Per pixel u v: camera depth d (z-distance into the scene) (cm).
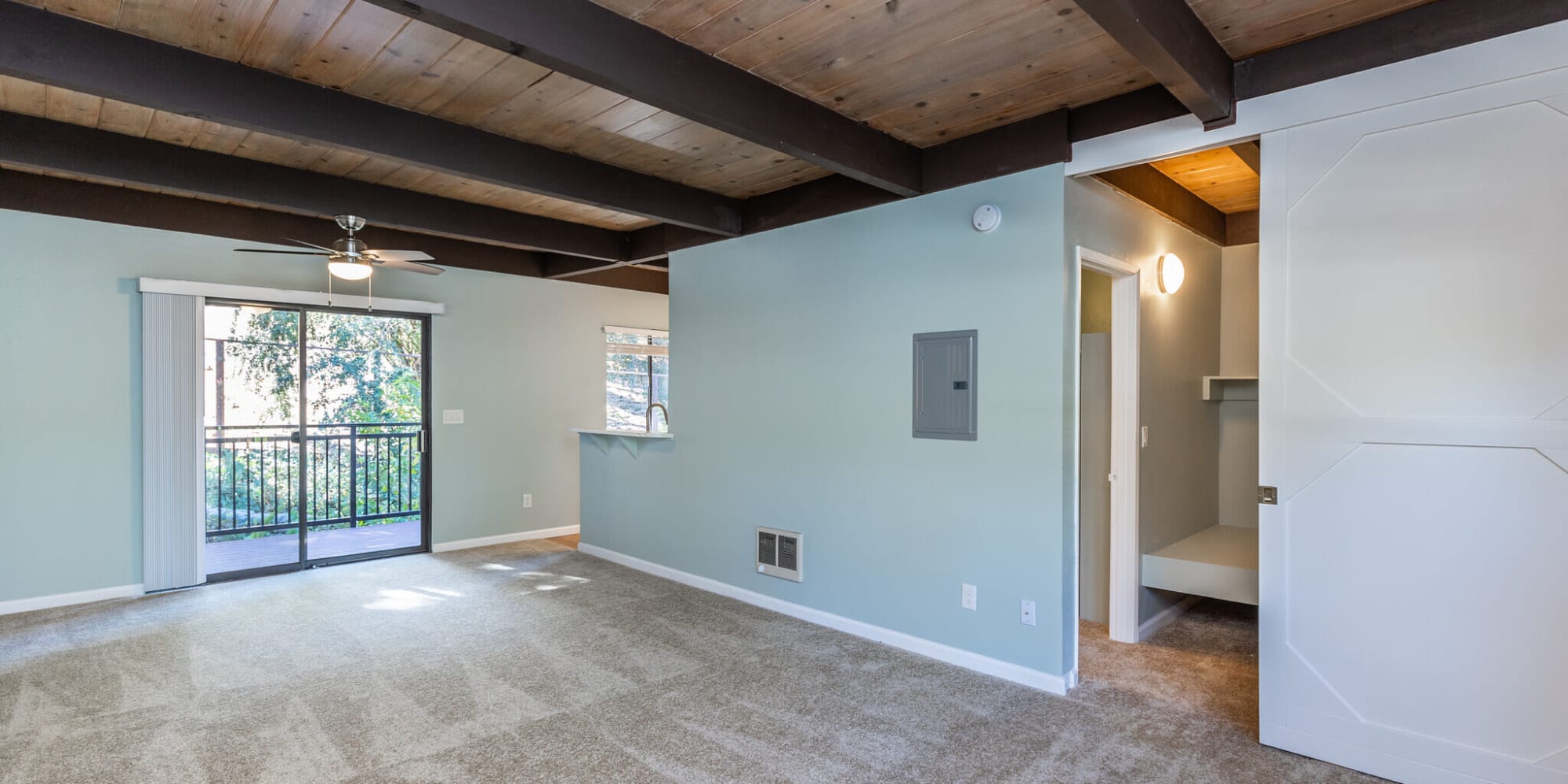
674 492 493
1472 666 223
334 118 279
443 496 588
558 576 504
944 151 343
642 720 280
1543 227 211
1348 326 243
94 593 443
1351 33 239
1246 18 231
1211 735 268
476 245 597
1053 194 306
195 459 473
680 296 494
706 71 252
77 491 439
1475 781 222
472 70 262
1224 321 475
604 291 692
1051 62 259
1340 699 246
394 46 244
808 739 264
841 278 389
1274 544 258
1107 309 423
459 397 597
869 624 373
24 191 409
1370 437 239
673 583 487
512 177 333
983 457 327
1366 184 239
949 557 340
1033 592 311
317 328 551
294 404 539
